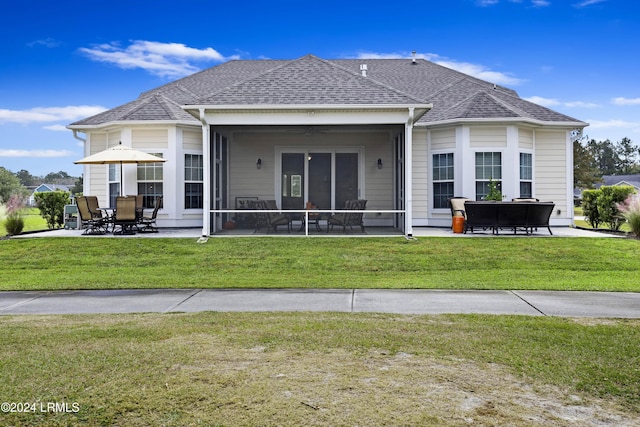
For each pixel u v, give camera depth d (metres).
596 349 4.50
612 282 8.03
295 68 13.45
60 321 5.69
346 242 11.52
